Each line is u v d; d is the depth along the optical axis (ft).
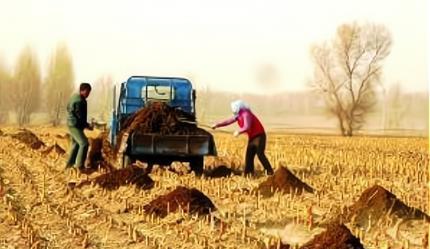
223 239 30.25
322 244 27.45
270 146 97.91
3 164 59.21
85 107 55.21
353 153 82.74
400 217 33.88
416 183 49.93
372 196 34.86
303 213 35.78
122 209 37.27
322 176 52.47
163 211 35.83
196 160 53.57
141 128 51.96
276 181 42.93
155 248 28.76
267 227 33.47
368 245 29.89
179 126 53.01
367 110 223.51
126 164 53.11
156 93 58.85
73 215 35.78
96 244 29.71
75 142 55.01
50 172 53.06
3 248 28.58
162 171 54.03
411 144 123.44
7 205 37.81
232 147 93.45
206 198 37.06
